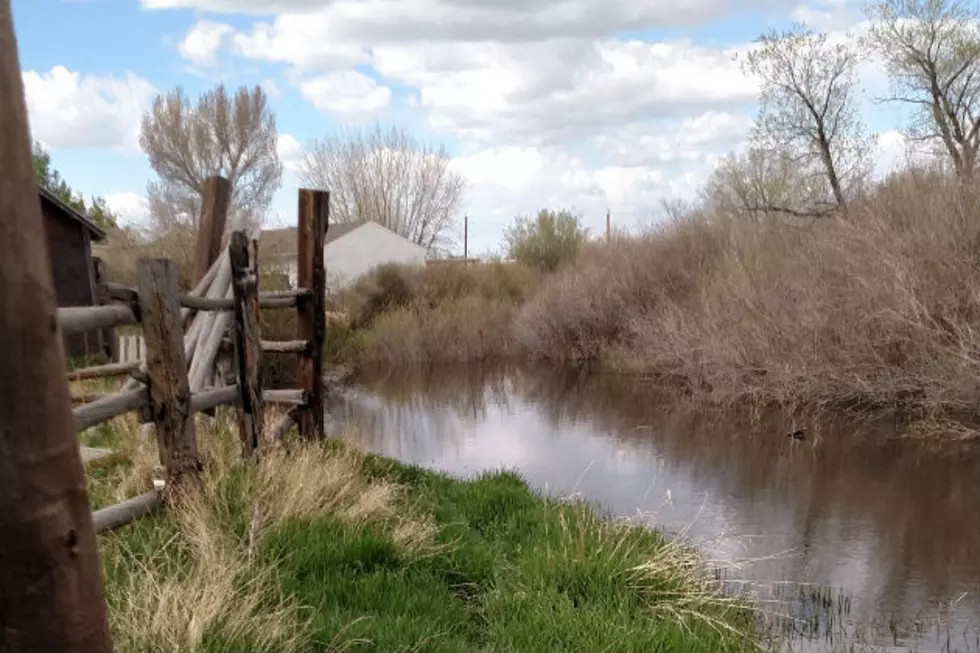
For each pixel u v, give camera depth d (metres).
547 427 13.58
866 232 13.58
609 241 23.86
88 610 1.55
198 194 44.12
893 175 15.95
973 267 12.15
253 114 44.88
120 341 11.55
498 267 29.72
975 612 5.65
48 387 1.47
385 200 54.91
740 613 5.28
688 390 15.84
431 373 22.30
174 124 43.84
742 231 19.95
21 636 1.47
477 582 4.99
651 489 9.20
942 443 11.00
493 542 6.04
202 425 6.99
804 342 13.11
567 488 9.27
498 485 7.52
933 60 19.94
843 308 13.00
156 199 42.53
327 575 4.31
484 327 24.91
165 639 3.25
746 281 15.17
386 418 14.98
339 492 5.61
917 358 12.20
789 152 22.27
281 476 5.54
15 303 1.42
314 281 7.66
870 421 12.40
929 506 8.33
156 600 3.55
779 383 13.27
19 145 1.42
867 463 10.20
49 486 1.48
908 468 9.89
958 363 11.27
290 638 3.53
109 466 6.37
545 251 33.34
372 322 26.02
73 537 1.52
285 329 17.09
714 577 5.98
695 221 21.69
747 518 8.02
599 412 14.91
